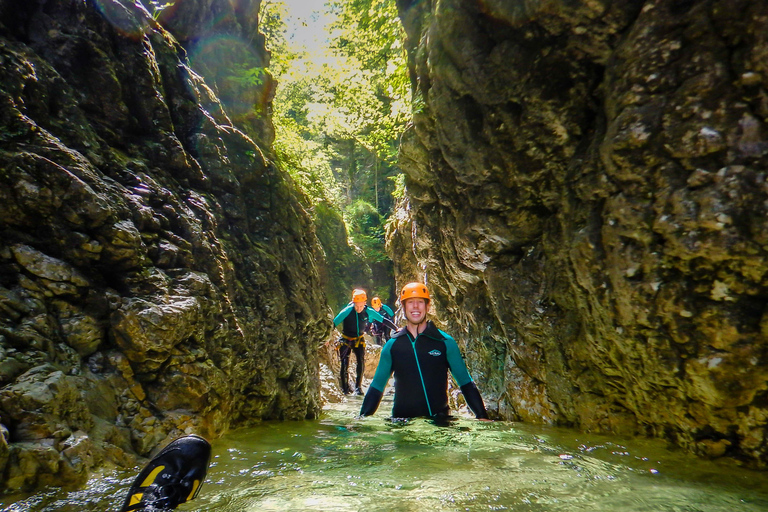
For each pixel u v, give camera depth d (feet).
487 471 8.34
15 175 8.55
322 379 27.68
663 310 10.02
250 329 14.26
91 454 7.60
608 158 10.93
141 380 9.73
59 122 10.19
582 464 8.94
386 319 30.22
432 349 14.25
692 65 9.62
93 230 9.47
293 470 8.43
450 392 22.45
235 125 21.29
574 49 12.48
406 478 7.93
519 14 12.97
